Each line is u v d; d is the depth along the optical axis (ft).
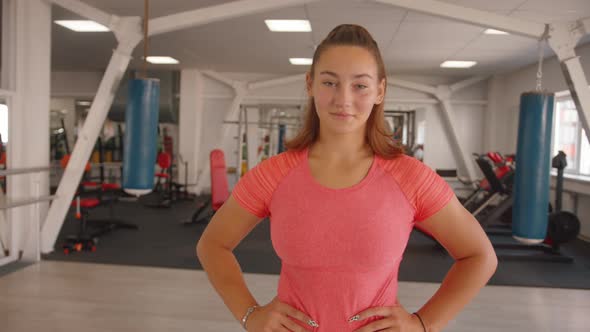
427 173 2.83
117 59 16.07
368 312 2.75
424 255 17.17
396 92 33.83
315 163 2.92
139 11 18.74
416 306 11.64
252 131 33.60
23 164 15.31
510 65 28.58
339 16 19.02
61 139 34.37
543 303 12.09
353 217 2.70
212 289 12.57
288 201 2.84
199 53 27.63
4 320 10.01
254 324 2.94
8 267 14.25
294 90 34.27
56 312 10.56
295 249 2.77
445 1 16.48
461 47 24.07
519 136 13.58
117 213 25.45
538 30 14.93
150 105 13.56
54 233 16.14
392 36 22.17
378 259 2.71
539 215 13.24
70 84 35.06
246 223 3.17
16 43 15.10
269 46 25.22
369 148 2.94
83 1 17.53
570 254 18.29
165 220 23.59
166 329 9.80
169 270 14.33
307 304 2.83
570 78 14.79
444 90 32.73
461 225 2.91
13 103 14.88
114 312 10.68
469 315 11.05
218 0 17.12
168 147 33.55
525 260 16.89
